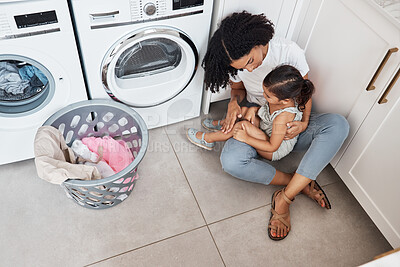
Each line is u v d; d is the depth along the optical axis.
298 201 1.86
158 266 1.61
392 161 1.50
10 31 1.38
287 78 1.49
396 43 1.36
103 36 1.54
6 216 1.71
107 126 1.91
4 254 1.59
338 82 1.72
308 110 1.75
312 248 1.71
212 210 1.80
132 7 1.50
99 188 1.65
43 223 1.70
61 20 1.43
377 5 1.38
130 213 1.76
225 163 1.77
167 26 1.62
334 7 1.63
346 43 1.61
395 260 0.92
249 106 1.96
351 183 1.78
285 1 1.78
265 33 1.54
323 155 1.65
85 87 1.74
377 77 1.46
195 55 1.80
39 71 1.66
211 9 1.66
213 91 1.84
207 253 1.66
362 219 1.83
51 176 1.44
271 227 1.73
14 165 1.88
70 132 1.85
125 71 1.83
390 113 1.45
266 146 1.71
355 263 1.68
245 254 1.67
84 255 1.62
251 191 1.89
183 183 1.89
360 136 1.65
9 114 1.66
